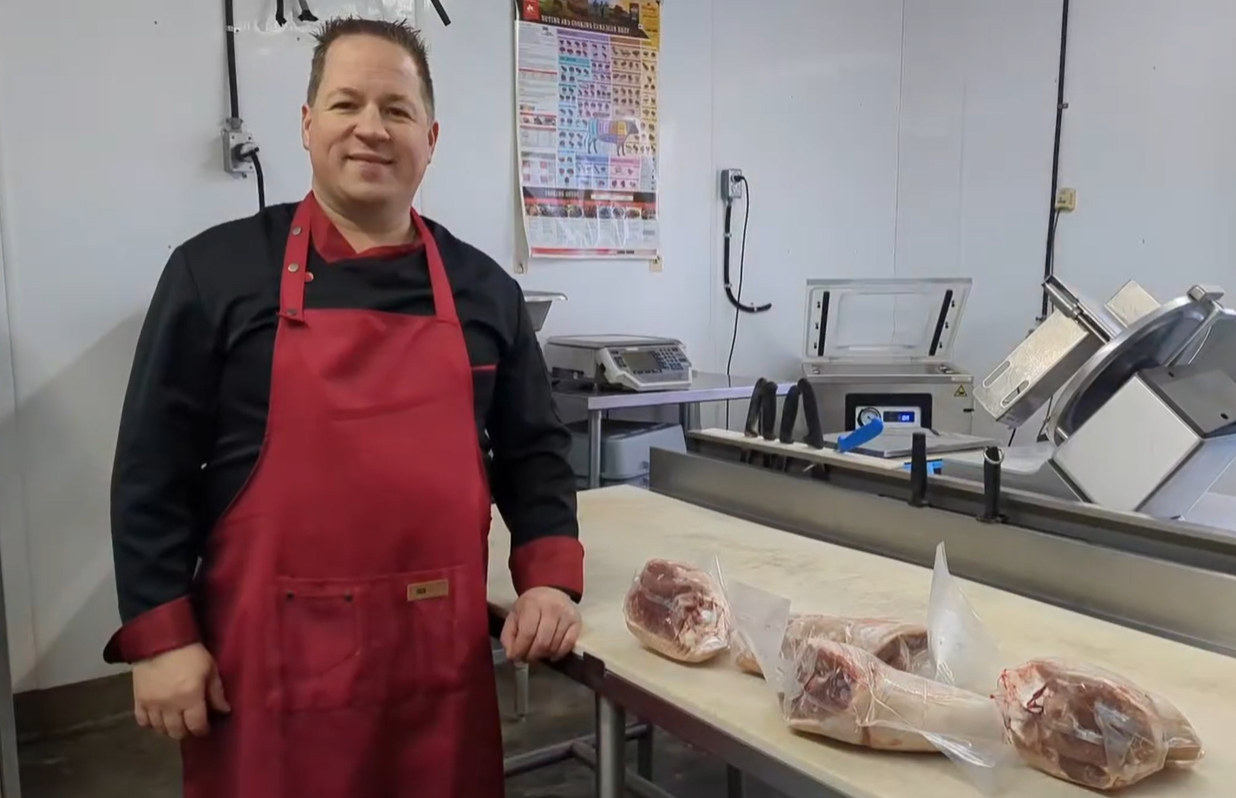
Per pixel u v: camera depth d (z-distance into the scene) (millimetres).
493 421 1499
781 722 1009
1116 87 3760
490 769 1347
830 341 3566
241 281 1265
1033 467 1914
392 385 1283
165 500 1251
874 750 940
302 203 1379
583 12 3568
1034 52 3992
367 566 1256
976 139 4227
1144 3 3646
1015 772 899
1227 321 1693
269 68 2996
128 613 1226
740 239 4090
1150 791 867
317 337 1262
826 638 1049
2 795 2244
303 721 1245
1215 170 3506
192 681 1218
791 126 4180
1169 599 1314
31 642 2756
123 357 2832
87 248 2758
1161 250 3680
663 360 3191
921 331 3604
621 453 3062
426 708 1293
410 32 1394
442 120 3311
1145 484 1597
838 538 1774
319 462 1245
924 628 1105
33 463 2727
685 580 1220
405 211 1375
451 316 1341
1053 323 1912
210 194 2934
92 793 2490
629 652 1219
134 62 2777
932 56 4355
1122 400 1633
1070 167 3926
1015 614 1341
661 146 3826
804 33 4168
